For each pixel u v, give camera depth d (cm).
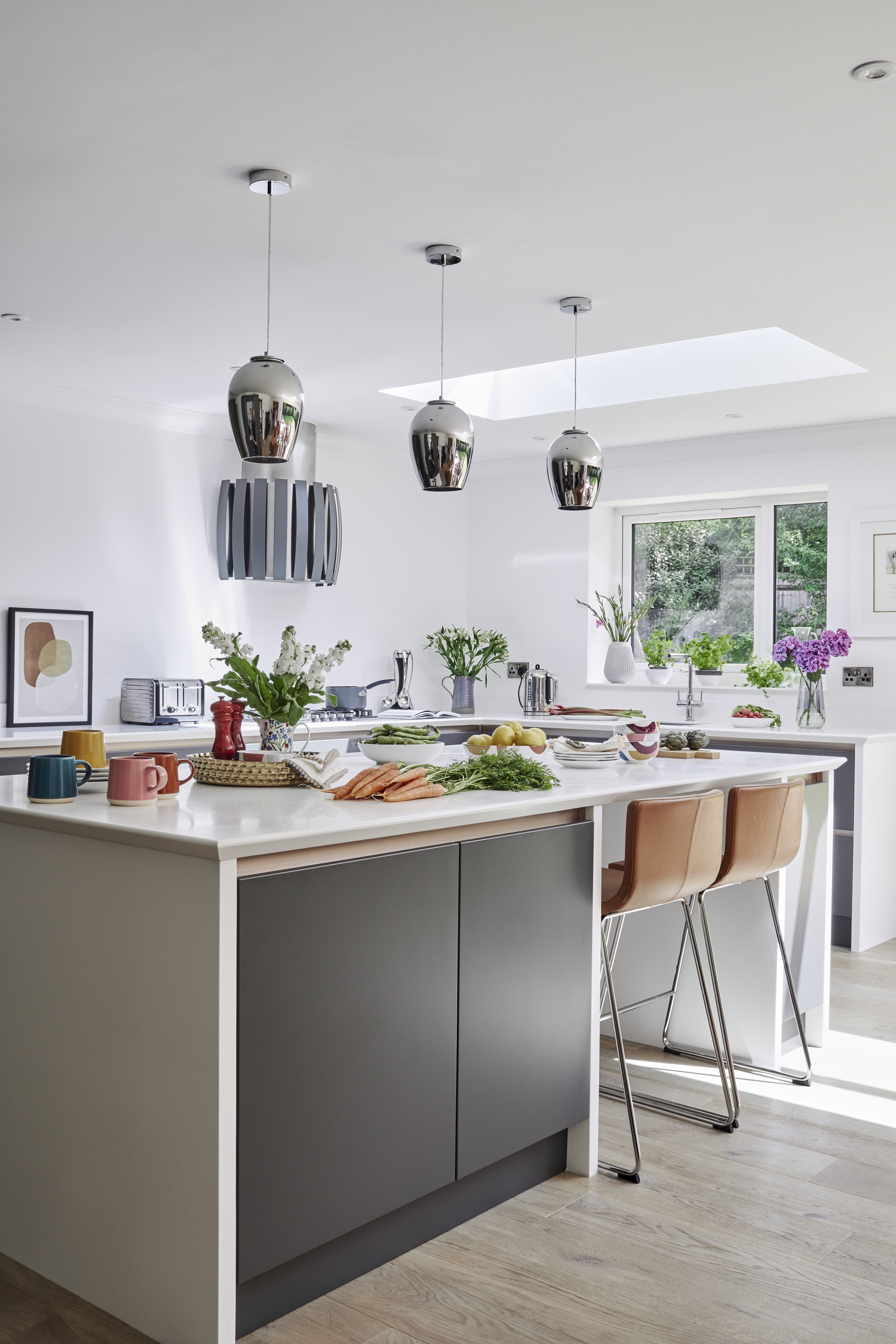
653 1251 229
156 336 413
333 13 201
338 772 275
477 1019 236
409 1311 206
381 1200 214
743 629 625
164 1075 194
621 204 288
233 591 572
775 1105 310
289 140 252
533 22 204
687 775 312
